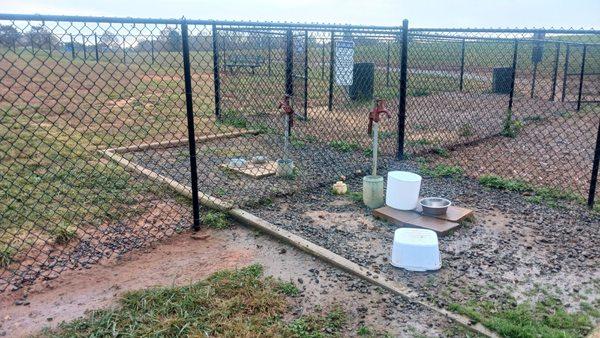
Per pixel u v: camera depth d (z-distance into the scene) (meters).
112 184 5.65
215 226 4.54
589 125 9.82
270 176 6.02
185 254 3.99
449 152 7.50
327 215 4.80
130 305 3.16
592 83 15.05
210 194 5.27
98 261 3.84
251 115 9.88
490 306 3.19
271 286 3.42
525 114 10.92
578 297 3.33
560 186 5.80
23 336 2.85
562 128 9.50
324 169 6.36
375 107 4.97
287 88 9.15
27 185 5.54
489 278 3.58
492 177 5.96
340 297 3.32
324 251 3.92
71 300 3.25
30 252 3.94
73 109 11.03
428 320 3.05
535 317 3.09
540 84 14.68
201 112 10.42
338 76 9.20
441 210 4.59
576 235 4.37
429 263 3.64
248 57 14.58
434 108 11.23
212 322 2.98
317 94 11.99
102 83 14.32
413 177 4.77
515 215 4.86
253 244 4.19
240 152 7.35
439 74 14.77
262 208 4.96
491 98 13.12
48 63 18.42
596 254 3.98
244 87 10.91
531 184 5.85
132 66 15.23
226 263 3.82
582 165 6.79
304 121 9.52
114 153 7.06
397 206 4.77
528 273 3.66
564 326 2.98
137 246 4.12
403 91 6.55
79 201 5.09
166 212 4.87
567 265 3.79
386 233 4.39
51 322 3.00
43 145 7.44
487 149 7.74
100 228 4.46
